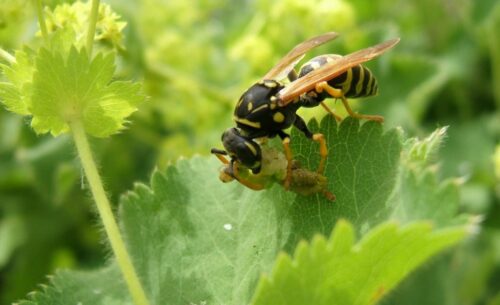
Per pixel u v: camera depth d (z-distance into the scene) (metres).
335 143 0.09
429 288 0.13
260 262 0.09
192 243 0.10
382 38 0.15
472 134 0.16
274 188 0.09
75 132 0.08
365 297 0.07
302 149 0.09
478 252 0.15
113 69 0.08
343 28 0.14
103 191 0.08
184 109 0.15
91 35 0.08
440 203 0.07
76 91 0.08
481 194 0.15
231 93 0.15
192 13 0.17
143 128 0.16
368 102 0.15
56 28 0.09
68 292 0.10
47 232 0.17
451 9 0.17
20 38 0.11
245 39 0.14
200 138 0.15
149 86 0.15
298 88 0.09
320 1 0.14
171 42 0.15
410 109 0.15
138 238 0.10
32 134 0.15
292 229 0.09
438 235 0.07
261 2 0.15
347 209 0.09
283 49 0.14
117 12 0.14
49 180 0.15
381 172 0.09
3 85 0.08
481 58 0.17
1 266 0.17
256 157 0.09
